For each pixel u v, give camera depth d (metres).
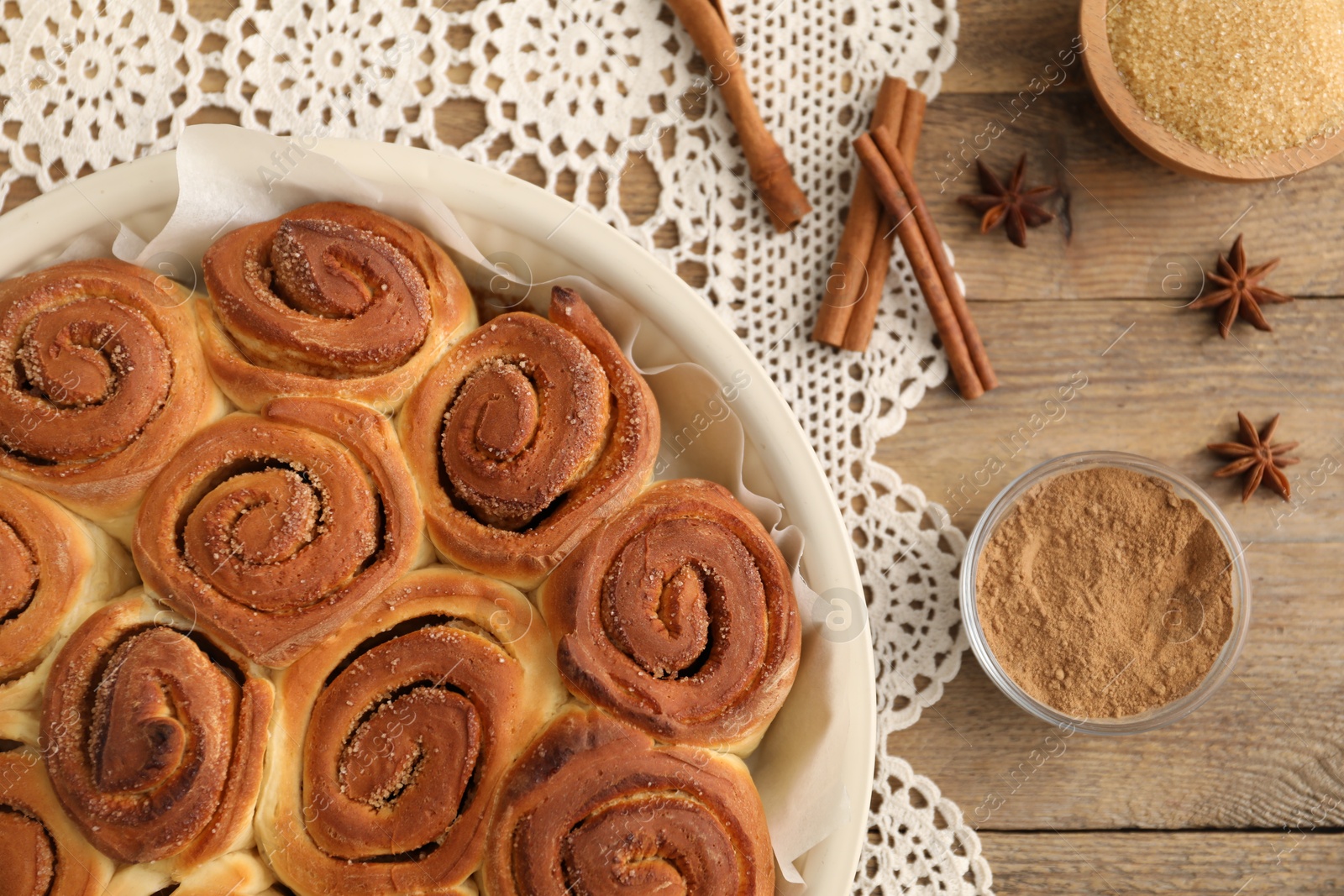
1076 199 0.56
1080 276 0.56
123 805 0.47
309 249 0.49
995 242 0.56
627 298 0.51
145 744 0.46
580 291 0.51
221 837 0.47
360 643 0.48
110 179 0.50
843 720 0.50
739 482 0.51
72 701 0.47
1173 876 0.55
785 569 0.50
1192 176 0.55
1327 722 0.55
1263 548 0.56
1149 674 0.53
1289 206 0.56
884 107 0.55
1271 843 0.55
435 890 0.47
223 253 0.49
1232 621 0.53
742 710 0.48
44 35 0.54
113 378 0.48
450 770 0.47
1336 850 0.55
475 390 0.49
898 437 0.55
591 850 0.47
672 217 0.55
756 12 0.55
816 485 0.51
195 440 0.49
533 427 0.49
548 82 0.55
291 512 0.48
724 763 0.48
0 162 0.54
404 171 0.51
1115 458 0.54
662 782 0.48
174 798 0.46
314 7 0.55
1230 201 0.56
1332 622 0.56
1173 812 0.55
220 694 0.47
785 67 0.56
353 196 0.50
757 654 0.49
